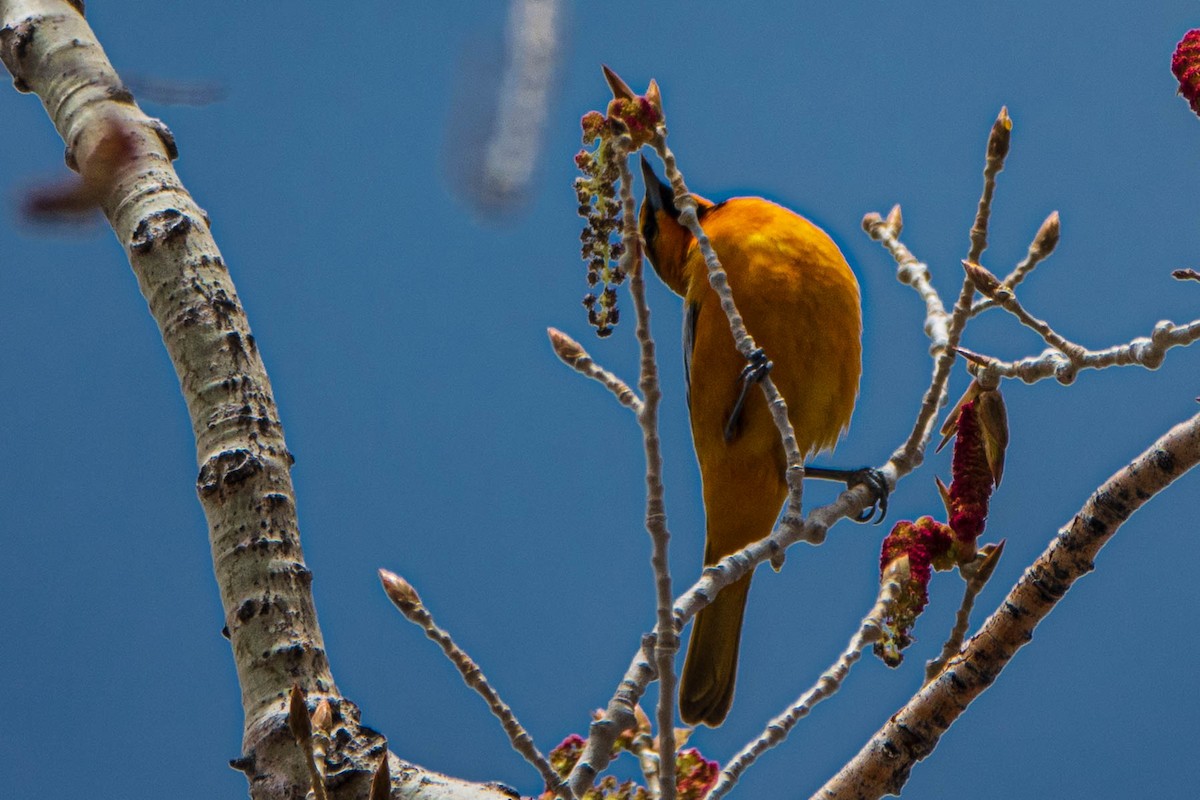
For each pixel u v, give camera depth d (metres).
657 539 6.88
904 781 8.27
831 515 8.41
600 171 7.66
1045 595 8.19
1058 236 8.59
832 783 8.40
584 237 7.67
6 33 7.74
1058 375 8.16
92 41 7.72
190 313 6.93
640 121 7.98
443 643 6.26
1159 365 7.78
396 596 6.22
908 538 8.10
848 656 7.48
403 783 5.82
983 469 8.18
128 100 7.49
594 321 7.73
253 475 6.60
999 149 8.22
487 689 6.23
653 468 7.00
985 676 8.19
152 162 7.30
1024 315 8.23
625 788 6.92
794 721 7.24
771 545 7.62
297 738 5.23
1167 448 8.01
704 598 7.13
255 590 6.38
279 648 6.26
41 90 7.62
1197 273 8.03
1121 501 8.12
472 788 5.86
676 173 8.13
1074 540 8.18
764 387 8.06
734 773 7.07
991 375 8.32
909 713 8.29
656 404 7.04
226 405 6.76
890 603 7.71
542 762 6.14
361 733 6.02
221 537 6.52
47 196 2.89
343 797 5.80
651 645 6.77
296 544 6.58
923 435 9.00
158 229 7.07
